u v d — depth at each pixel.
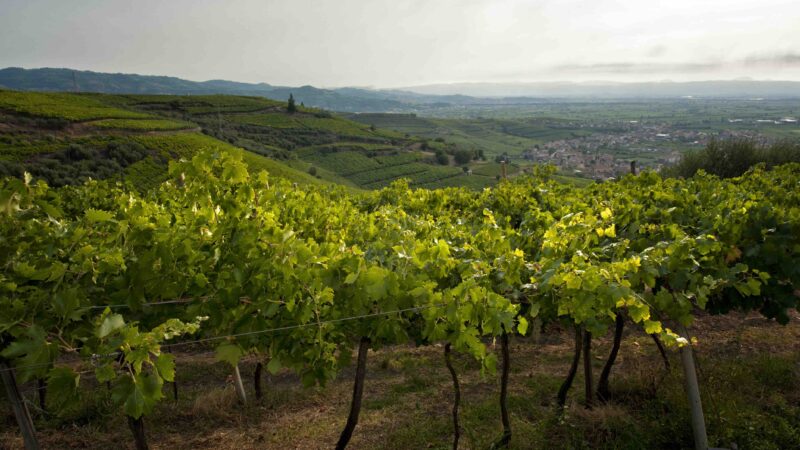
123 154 61.47
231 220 4.15
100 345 2.98
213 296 3.85
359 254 4.15
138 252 4.17
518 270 4.48
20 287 3.47
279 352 4.00
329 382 7.17
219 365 7.83
